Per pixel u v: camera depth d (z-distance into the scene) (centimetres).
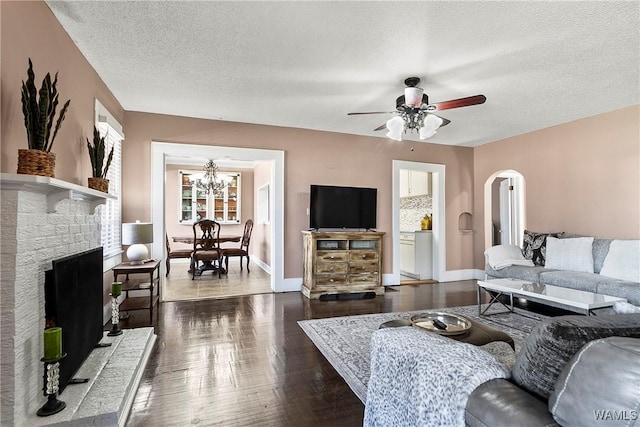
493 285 350
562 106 387
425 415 112
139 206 409
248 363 244
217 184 781
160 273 418
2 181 144
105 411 164
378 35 241
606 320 99
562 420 79
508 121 447
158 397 198
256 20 224
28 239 160
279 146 480
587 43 249
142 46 258
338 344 279
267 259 676
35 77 194
